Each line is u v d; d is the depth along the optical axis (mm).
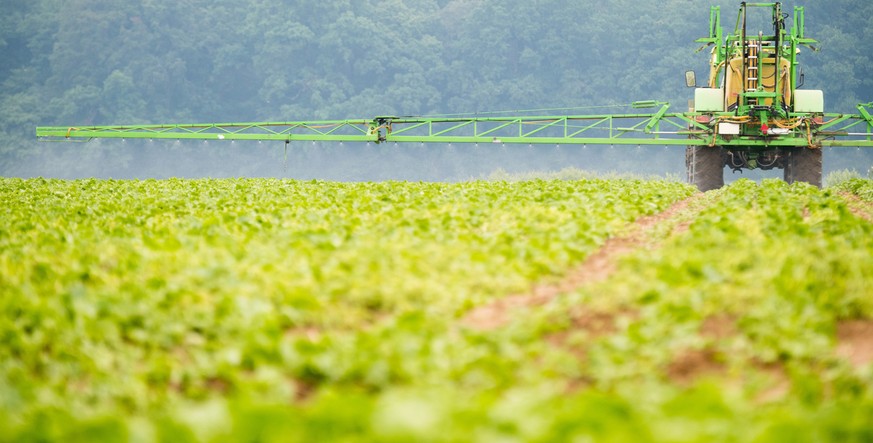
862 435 19484
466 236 45625
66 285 34750
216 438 18047
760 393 24969
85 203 70875
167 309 30812
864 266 37375
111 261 39188
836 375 25281
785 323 28750
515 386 24422
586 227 49500
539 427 18469
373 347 26156
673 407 20172
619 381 24797
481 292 34844
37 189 88062
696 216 60469
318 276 34812
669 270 34938
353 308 32031
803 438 18500
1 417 21594
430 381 23672
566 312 31328
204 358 26547
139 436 18797
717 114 120938
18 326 29297
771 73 120812
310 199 69875
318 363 24984
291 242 42875
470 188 82500
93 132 140750
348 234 45906
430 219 52750
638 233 53125
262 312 30172
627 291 32250
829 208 59375
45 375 26594
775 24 117812
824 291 33188
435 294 33250
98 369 26219
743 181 91375
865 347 29797
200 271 35062
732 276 35062
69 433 19344
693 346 27281
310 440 18062
